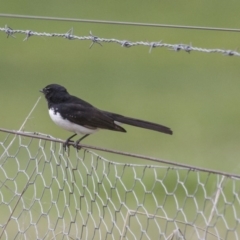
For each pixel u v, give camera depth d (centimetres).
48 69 2161
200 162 1561
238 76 2084
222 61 2203
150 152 1603
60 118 875
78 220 940
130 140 1661
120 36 2436
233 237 809
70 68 2169
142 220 937
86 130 869
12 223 930
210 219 604
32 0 2773
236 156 1586
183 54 2291
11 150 1320
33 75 2103
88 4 2736
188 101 1911
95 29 2520
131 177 1242
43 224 900
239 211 940
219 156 1587
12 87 1994
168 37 2412
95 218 951
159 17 2606
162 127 837
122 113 1839
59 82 2056
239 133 1702
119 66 2191
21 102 1869
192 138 1686
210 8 2648
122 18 2588
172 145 1653
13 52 2317
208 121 1784
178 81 2069
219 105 1875
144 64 2206
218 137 1684
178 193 1168
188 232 785
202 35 2427
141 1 2766
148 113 1838
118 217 966
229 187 1002
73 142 811
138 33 2477
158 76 2103
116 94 1964
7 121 1747
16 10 2667
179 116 1816
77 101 889
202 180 1162
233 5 2662
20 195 775
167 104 1895
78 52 2314
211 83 2030
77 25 2536
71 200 1012
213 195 614
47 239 818
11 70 2147
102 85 2039
